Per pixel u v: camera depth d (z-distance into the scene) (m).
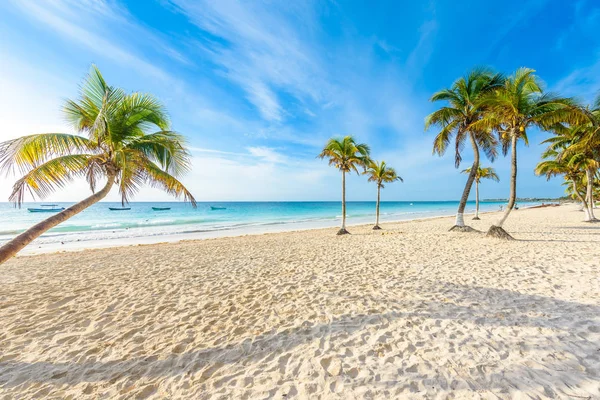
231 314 3.87
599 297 3.81
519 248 7.65
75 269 7.02
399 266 6.20
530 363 2.41
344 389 2.22
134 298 4.67
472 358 2.53
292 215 37.28
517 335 2.89
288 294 4.59
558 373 2.26
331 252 8.35
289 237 13.64
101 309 4.22
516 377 2.24
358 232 15.34
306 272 5.99
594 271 5.07
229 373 2.53
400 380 2.29
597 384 2.10
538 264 5.80
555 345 2.66
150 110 4.55
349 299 4.24
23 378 2.55
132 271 6.62
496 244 8.46
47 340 3.27
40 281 5.89
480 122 9.96
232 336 3.23
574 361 2.40
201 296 4.67
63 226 22.08
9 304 4.50
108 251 10.12
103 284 5.55
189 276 6.00
